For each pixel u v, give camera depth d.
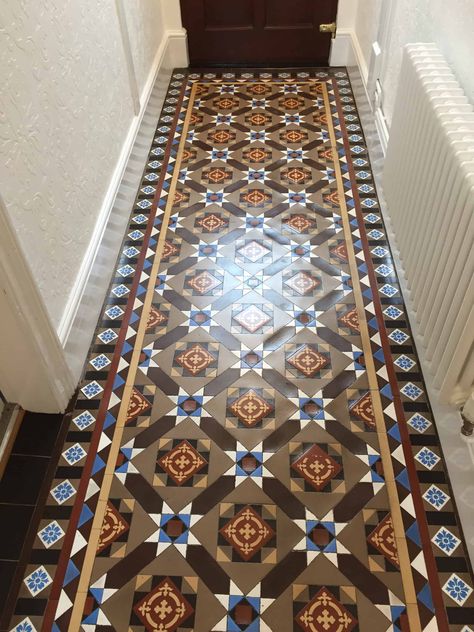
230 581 1.61
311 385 2.08
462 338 1.54
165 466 1.87
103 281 2.40
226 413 2.00
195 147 3.24
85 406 2.04
